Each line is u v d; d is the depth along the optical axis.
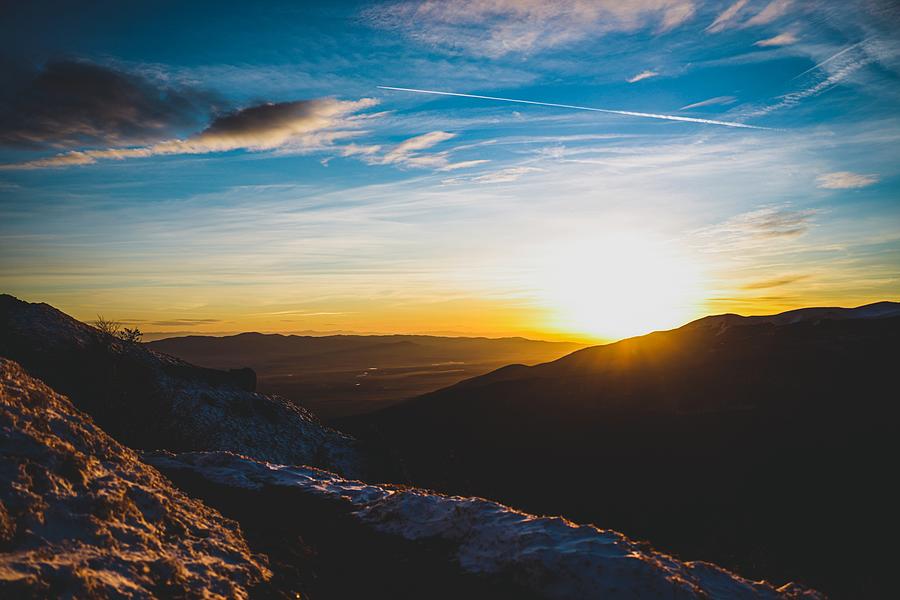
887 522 43.28
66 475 9.92
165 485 12.79
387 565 11.84
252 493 16.78
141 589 7.98
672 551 29.02
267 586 9.87
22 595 6.63
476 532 12.90
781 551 32.72
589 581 10.37
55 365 47.62
